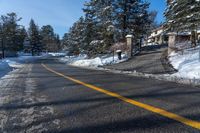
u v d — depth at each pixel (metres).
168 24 29.11
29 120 3.61
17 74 12.97
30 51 101.50
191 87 6.97
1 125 3.40
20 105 4.74
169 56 19.11
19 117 3.81
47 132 3.02
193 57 15.30
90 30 36.84
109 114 3.81
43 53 116.12
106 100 4.90
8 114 4.04
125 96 5.31
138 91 6.03
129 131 2.98
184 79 9.38
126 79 9.19
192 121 3.34
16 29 65.38
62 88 6.81
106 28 30.20
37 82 8.62
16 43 67.81
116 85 7.24
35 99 5.31
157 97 5.20
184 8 21.83
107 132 2.96
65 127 3.20
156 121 3.38
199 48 18.53
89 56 36.56
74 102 4.80
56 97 5.42
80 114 3.85
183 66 13.66
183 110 4.00
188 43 24.34
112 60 24.72
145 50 28.97
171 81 8.65
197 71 11.18
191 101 4.77
